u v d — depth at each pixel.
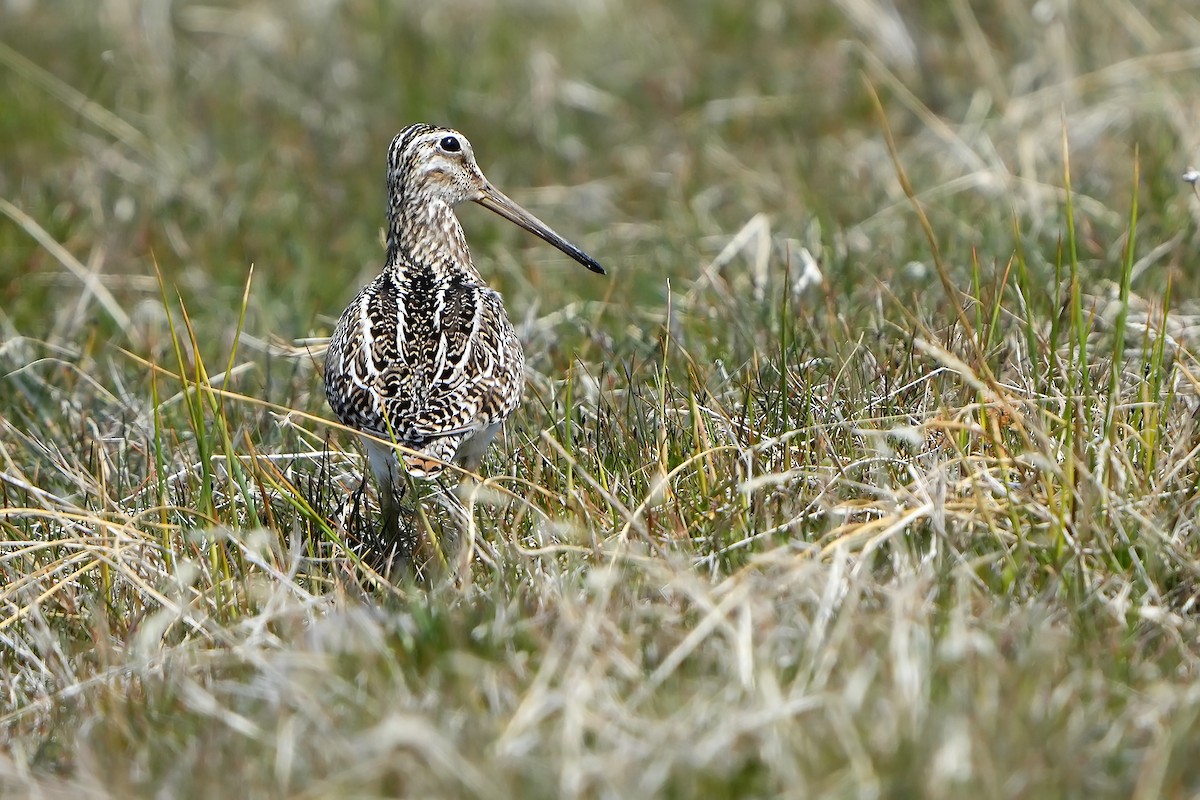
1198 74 23.03
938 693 9.81
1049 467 11.66
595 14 28.02
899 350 14.80
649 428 14.08
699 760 9.20
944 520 11.79
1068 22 24.02
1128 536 11.62
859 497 12.51
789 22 27.42
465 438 13.16
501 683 10.20
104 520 13.12
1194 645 10.59
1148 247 18.31
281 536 13.11
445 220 15.59
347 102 25.75
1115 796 9.02
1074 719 9.51
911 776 8.96
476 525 12.95
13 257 20.80
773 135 24.44
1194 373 13.95
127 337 18.84
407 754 9.43
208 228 22.03
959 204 20.41
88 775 9.66
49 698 11.21
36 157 24.11
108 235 21.64
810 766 9.22
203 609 12.02
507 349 13.68
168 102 25.78
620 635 10.50
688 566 11.48
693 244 20.58
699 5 28.17
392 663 10.42
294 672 10.52
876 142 23.50
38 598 12.06
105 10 27.98
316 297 19.58
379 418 12.96
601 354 16.78
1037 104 22.69
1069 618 10.81
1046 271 17.58
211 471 13.98
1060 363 13.29
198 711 10.47
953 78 24.92
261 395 16.64
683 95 25.70
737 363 15.80
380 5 28.12
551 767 9.31
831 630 10.59
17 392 17.22
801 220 20.84
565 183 23.80
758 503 12.32
